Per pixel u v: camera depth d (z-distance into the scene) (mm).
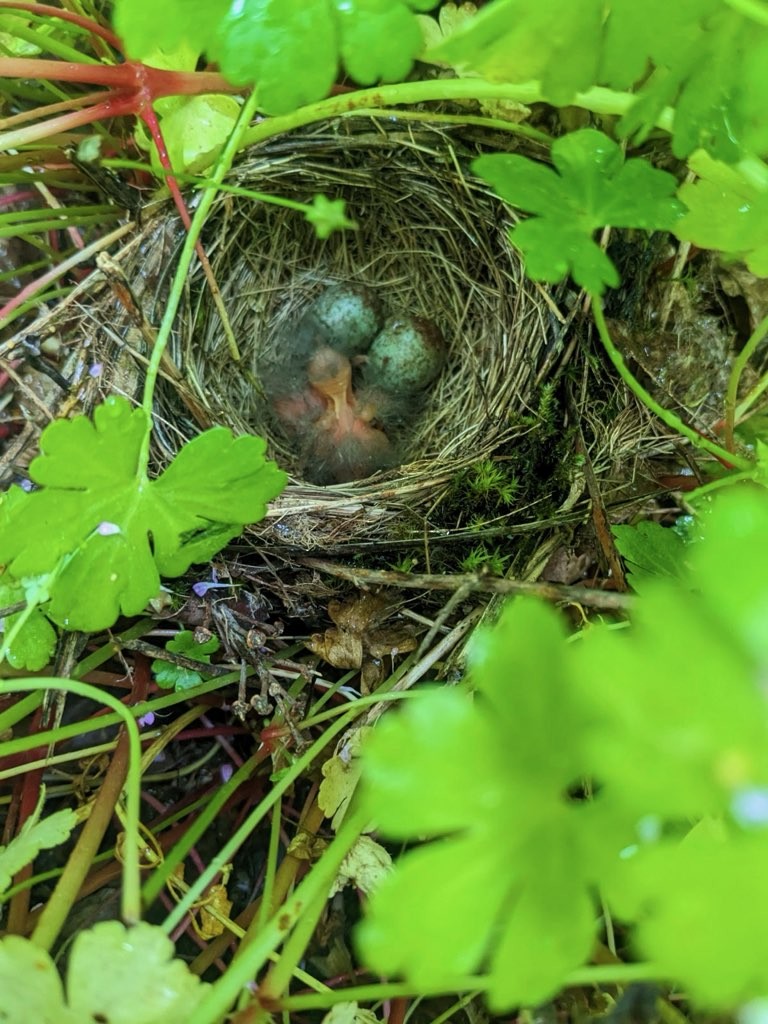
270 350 163
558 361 123
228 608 118
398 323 154
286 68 70
